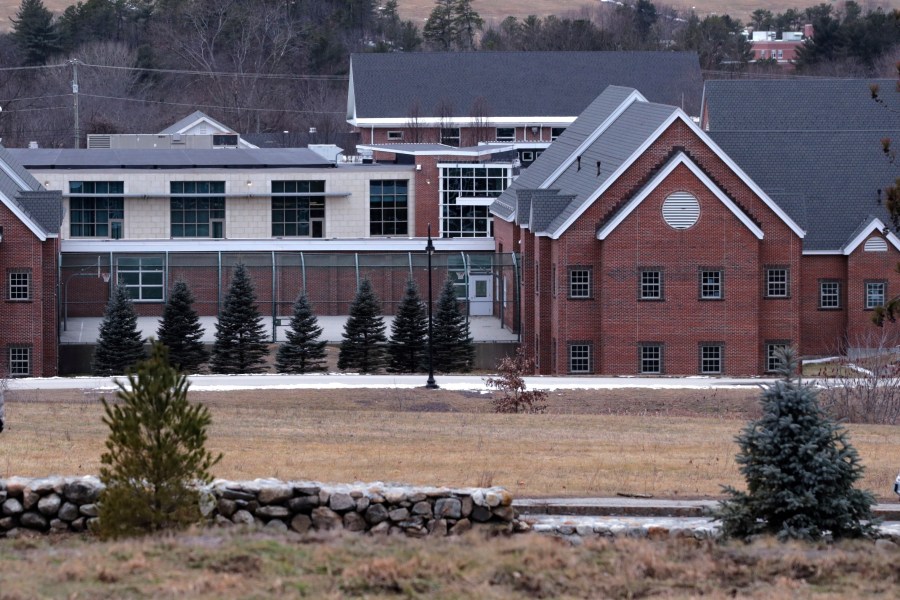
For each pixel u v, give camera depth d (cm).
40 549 5981
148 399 6081
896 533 6875
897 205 14138
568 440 10988
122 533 6031
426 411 14425
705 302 19538
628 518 7538
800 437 6650
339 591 5334
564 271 19712
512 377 14762
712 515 6950
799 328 19950
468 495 6619
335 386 16462
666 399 15512
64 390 15650
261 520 6475
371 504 6544
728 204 19425
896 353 16850
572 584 5616
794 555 6103
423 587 5459
